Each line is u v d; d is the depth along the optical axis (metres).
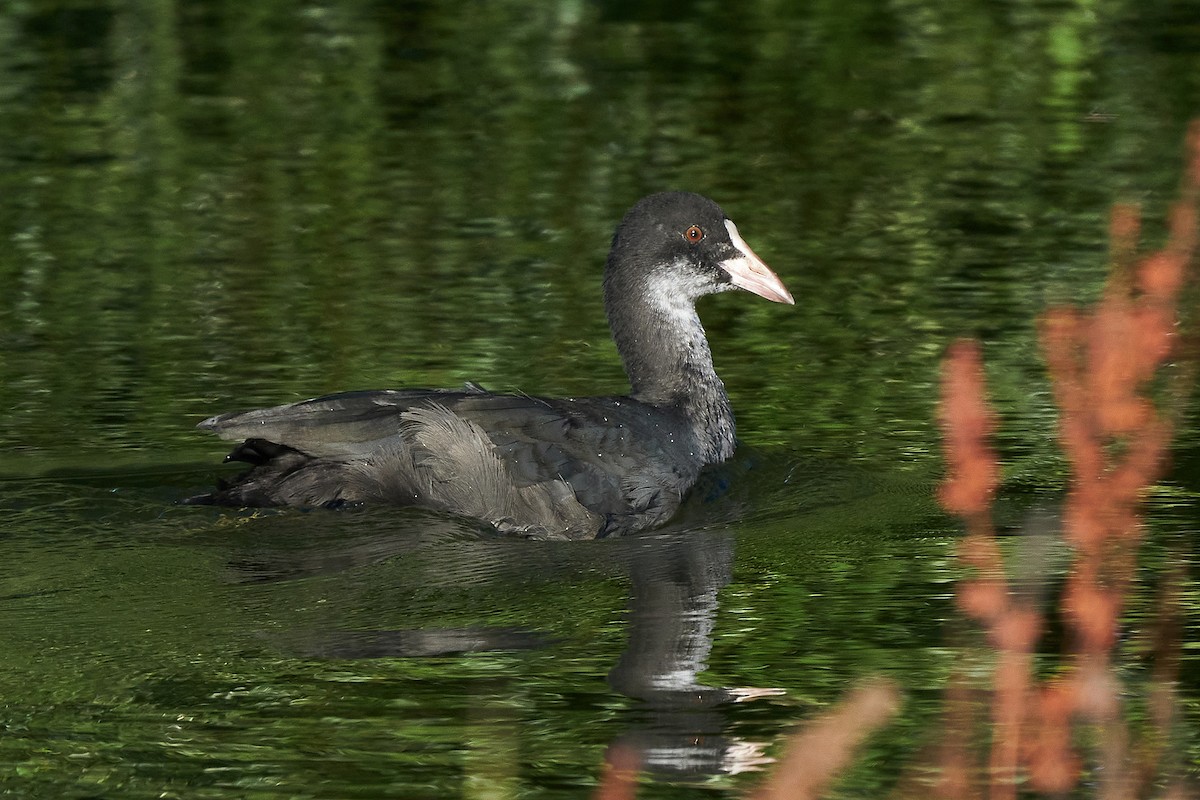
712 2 27.16
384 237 18.27
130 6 26.84
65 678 8.90
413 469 11.56
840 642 9.51
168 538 10.97
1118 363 6.69
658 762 7.96
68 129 21.81
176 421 13.40
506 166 20.53
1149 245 17.42
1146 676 8.97
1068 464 12.79
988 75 23.94
